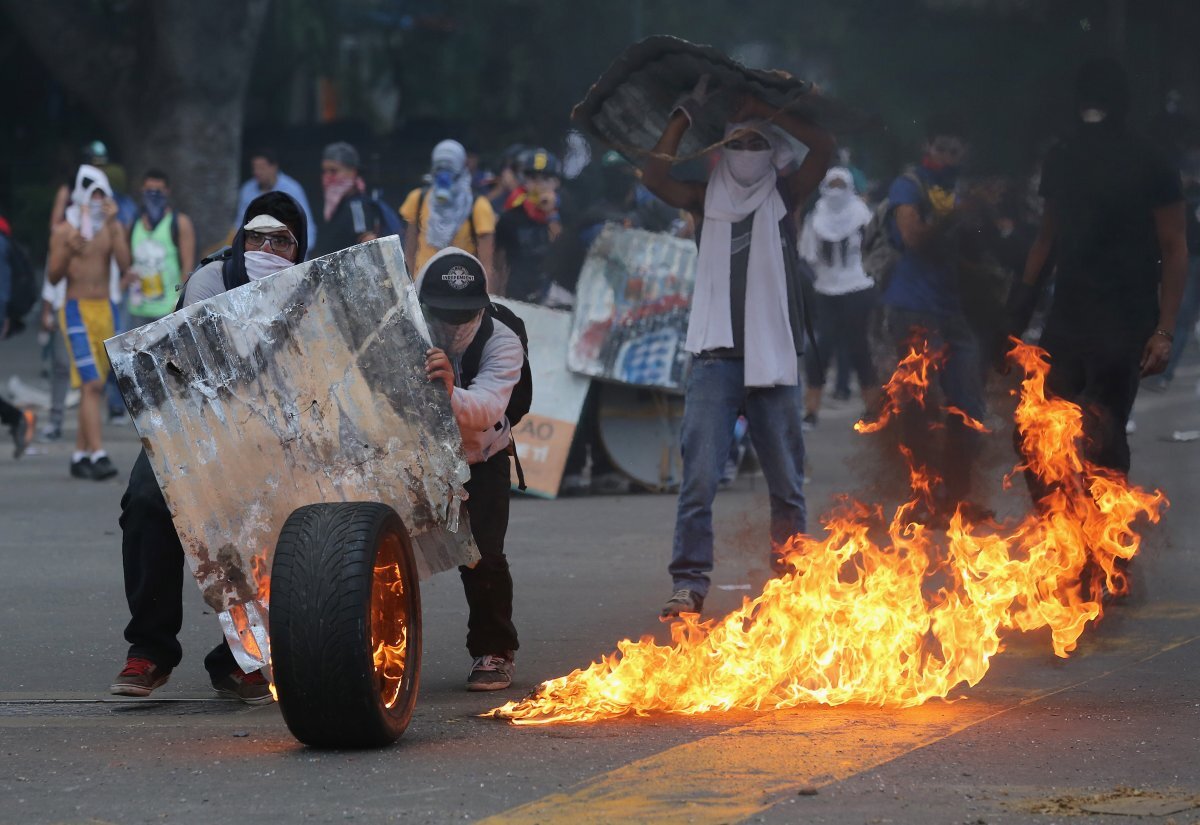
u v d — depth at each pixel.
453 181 34.94
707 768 13.95
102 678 18.38
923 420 28.41
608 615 21.64
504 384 17.20
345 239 35.09
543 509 32.53
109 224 36.34
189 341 15.64
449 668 18.80
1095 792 13.16
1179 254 21.91
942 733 15.12
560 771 13.95
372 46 100.69
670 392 34.81
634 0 96.94
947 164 28.70
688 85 21.44
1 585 24.28
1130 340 21.88
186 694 17.61
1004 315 23.31
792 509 21.19
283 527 14.67
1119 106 22.00
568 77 98.81
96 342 36.50
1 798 13.37
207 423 15.65
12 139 104.56
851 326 43.06
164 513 17.00
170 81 71.50
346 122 84.31
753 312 20.77
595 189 47.19
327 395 15.72
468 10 98.94
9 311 40.09
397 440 15.78
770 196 21.09
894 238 29.03
